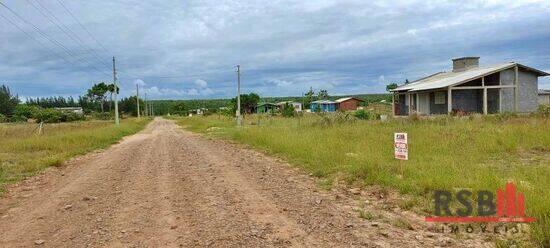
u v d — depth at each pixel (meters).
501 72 29.58
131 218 7.04
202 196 8.57
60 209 7.83
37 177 11.91
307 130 21.23
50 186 10.45
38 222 6.96
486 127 17.62
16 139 22.61
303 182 9.95
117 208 7.77
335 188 9.04
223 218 6.84
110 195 8.98
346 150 13.35
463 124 19.70
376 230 6.05
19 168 13.38
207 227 6.38
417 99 35.72
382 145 14.02
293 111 49.88
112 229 6.43
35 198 8.98
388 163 10.52
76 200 8.56
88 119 76.81
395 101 41.19
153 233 6.19
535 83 30.84
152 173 11.91
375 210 7.19
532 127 15.89
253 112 83.75
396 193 8.12
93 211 7.59
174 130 40.84
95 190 9.59
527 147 13.27
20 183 10.95
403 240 5.60
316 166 11.51
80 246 5.68
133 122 57.59
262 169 12.08
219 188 9.38
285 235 5.92
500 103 28.95
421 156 11.73
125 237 6.03
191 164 13.59
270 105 84.25
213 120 52.25
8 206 8.26
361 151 12.91
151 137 29.78
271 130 22.67
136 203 8.13
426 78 39.62
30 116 74.50
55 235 6.21
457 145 13.47
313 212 7.11
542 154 12.38
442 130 17.52
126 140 27.59
